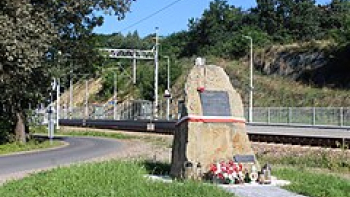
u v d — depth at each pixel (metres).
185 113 16.28
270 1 109.62
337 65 74.69
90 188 13.12
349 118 49.59
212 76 16.81
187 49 111.12
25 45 30.83
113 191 12.82
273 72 83.62
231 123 16.36
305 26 102.25
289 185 14.88
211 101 16.41
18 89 36.50
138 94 92.31
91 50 43.53
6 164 25.20
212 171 15.38
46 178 14.62
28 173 19.22
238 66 90.31
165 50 110.56
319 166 24.98
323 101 68.25
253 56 89.88
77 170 15.23
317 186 14.55
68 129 71.62
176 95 83.50
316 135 38.34
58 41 38.06
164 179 15.51
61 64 41.16
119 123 70.62
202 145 15.98
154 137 47.25
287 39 99.31
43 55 33.69
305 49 82.62
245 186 14.89
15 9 31.20
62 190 13.23
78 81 118.69
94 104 101.00
